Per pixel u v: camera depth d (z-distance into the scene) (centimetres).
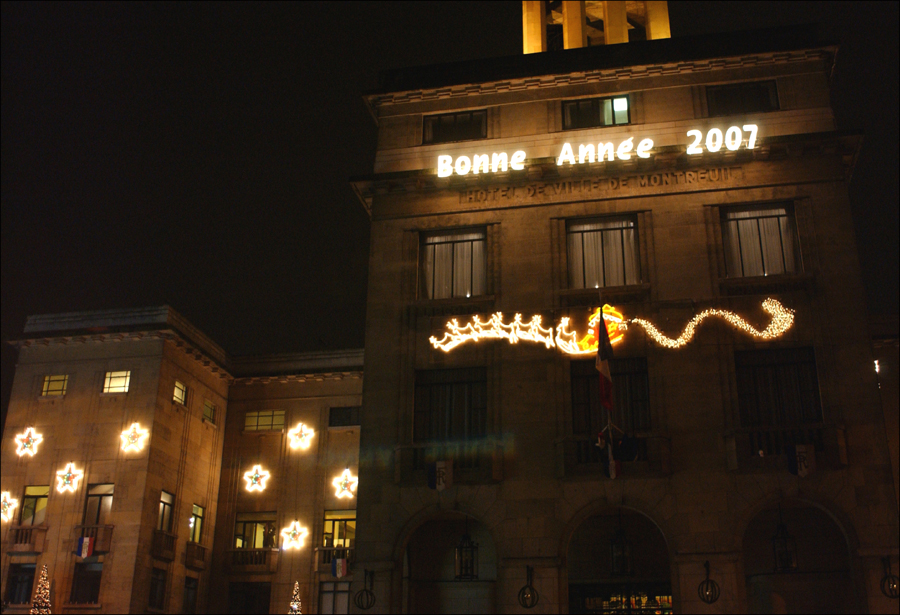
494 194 2792
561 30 3775
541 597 2316
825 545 2427
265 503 4009
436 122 2958
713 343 2491
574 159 2730
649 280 2600
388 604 2381
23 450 3716
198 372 4016
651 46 2853
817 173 2611
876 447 2300
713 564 2262
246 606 3869
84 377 3784
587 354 2550
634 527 2561
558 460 2433
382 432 2577
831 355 2414
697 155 2667
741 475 2330
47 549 3500
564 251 2689
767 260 2594
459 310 2684
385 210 2844
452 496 2455
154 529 3538
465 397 2611
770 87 2761
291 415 4138
